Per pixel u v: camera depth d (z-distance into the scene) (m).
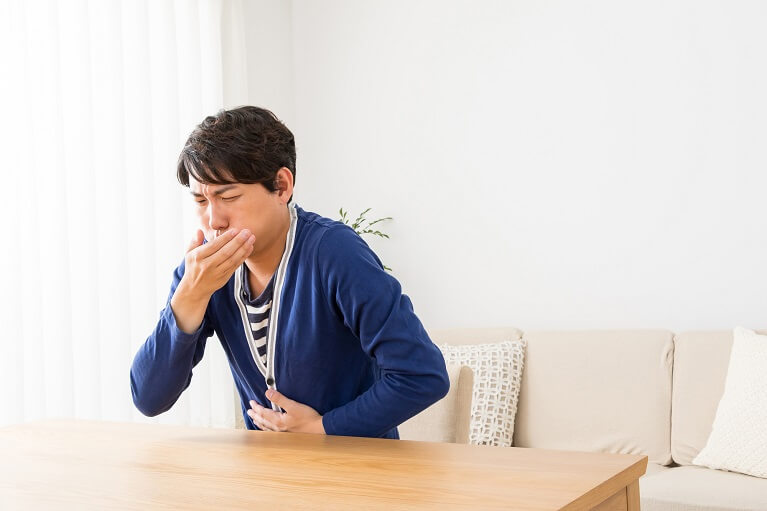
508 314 3.51
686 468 2.61
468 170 3.62
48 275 2.74
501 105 3.55
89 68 2.87
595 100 3.32
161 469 0.96
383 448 1.04
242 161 1.16
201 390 3.34
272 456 1.01
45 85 2.74
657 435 2.79
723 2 3.05
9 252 2.59
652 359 2.89
